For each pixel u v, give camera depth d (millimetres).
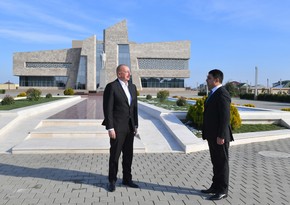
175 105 20625
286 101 40125
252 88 79250
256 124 12445
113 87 5227
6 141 9352
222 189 4824
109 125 5117
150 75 69938
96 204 4457
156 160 7426
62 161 7156
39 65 69750
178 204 4523
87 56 67875
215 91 5020
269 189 5285
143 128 11070
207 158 7684
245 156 7984
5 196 4762
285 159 7660
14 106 17562
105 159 7387
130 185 5316
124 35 68750
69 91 47500
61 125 11633
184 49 70938
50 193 4914
